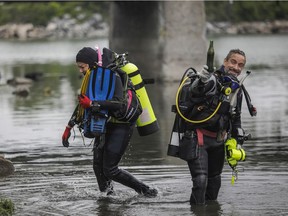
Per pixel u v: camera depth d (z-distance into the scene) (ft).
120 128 63.26
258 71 240.12
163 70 220.02
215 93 59.00
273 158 82.74
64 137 63.87
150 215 58.34
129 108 62.39
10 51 466.29
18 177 74.43
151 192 64.85
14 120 124.06
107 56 62.69
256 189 66.85
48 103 150.92
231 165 60.54
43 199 64.44
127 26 294.46
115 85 61.72
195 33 222.07
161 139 98.37
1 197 65.36
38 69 281.74
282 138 97.81
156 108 136.98
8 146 96.22
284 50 403.13
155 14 291.38
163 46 225.97
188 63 221.05
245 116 122.72
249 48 437.58
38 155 88.43
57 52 440.45
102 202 63.16
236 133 61.05
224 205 61.21
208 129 60.49
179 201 62.90
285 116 120.98
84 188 68.69
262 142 94.73
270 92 164.45
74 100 155.22
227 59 60.44
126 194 65.98
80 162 82.79
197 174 60.59
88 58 62.34
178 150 60.95
